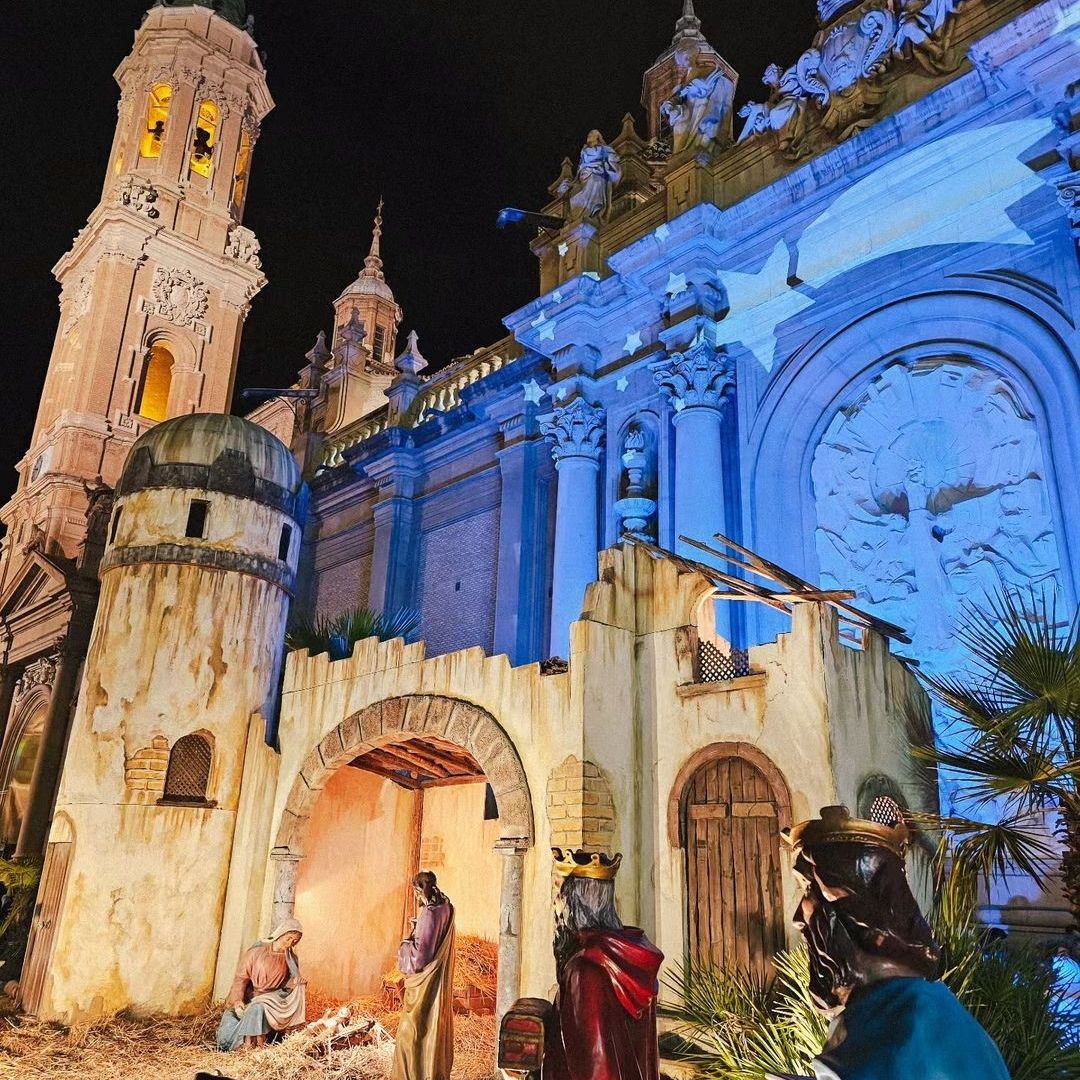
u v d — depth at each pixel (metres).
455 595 21.00
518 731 9.80
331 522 25.83
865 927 2.52
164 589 13.64
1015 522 12.02
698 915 8.69
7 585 30.05
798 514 14.20
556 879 4.80
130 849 12.42
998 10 12.94
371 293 39.81
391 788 13.98
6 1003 12.86
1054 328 11.76
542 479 19.44
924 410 13.37
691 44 20.14
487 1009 12.23
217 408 33.72
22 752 25.31
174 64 35.97
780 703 8.55
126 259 32.59
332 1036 10.30
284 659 14.87
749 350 15.45
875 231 14.04
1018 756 6.88
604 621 9.68
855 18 14.86
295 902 12.03
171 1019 11.81
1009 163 12.58
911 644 12.63
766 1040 6.59
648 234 16.03
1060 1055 5.81
